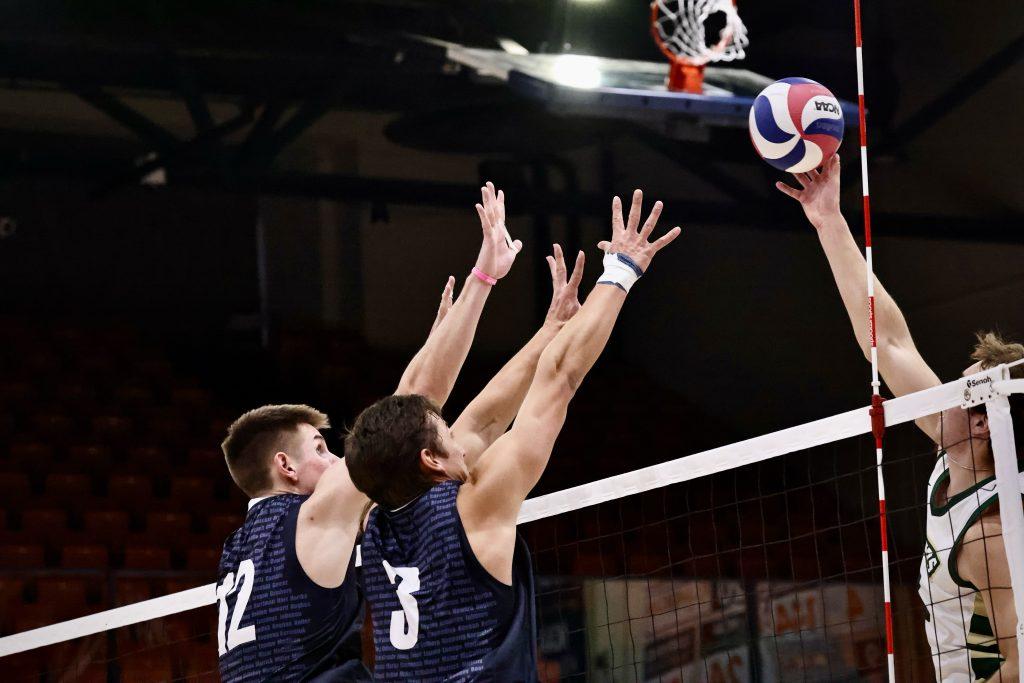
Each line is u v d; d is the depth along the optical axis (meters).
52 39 25.25
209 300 31.70
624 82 22.16
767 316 29.89
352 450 4.96
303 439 5.75
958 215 25.55
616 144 32.19
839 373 27.56
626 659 16.16
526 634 4.68
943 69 25.61
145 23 25.86
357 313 32.28
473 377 32.06
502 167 32.06
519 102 29.11
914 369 6.33
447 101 29.91
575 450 29.45
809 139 7.09
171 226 31.61
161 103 30.52
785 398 29.28
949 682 6.02
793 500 27.44
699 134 22.69
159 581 19.47
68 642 18.70
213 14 26.34
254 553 5.39
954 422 6.03
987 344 6.36
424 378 5.80
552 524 25.84
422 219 32.66
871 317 6.10
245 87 28.48
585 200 30.78
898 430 24.92
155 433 27.27
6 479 24.03
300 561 5.27
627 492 7.07
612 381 33.09
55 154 29.84
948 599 6.04
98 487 25.20
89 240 31.03
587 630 14.30
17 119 29.45
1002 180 24.19
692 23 20.95
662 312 33.44
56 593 19.98
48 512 23.30
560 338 5.09
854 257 6.68
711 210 28.89
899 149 27.06
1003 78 24.00
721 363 31.31
